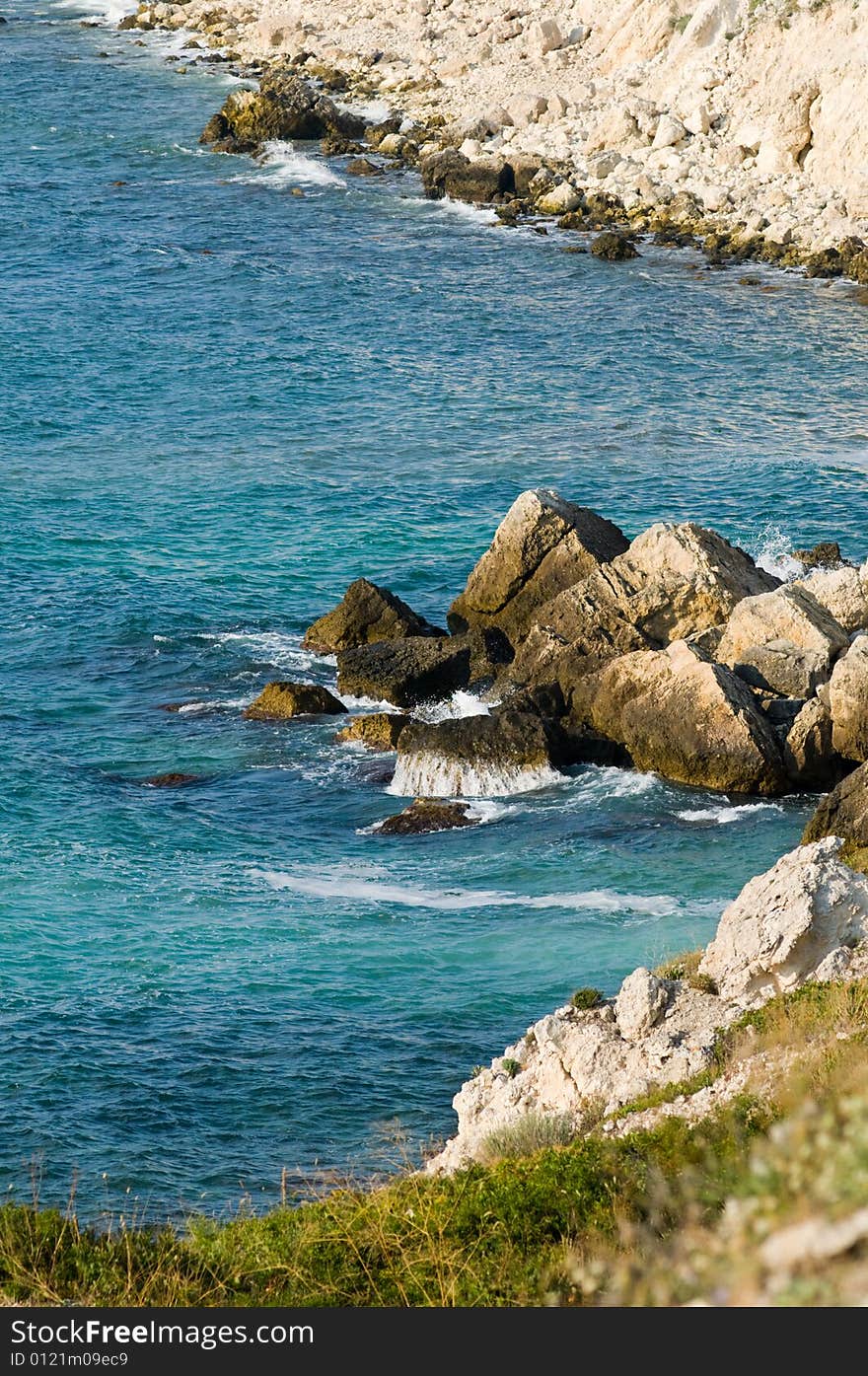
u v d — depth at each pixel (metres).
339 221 127.88
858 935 27.84
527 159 132.50
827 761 55.19
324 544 75.94
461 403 93.25
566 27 156.38
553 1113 25.70
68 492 81.19
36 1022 38.97
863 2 127.12
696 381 96.31
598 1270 17.89
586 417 91.12
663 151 132.38
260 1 188.50
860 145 122.62
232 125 147.00
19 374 96.44
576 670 60.69
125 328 104.50
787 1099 21.45
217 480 82.88
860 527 76.56
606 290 112.06
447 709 61.72
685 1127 22.22
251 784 56.31
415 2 172.38
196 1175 32.59
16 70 168.50
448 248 121.69
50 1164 32.88
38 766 56.19
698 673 55.88
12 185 134.38
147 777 56.47
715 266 116.69
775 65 131.62
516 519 65.12
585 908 46.03
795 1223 11.30
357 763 58.06
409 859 50.75
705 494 80.38
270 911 46.25
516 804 55.00
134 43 180.00
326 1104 35.50
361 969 42.31
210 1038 38.34
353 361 99.94
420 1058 37.50
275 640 67.38
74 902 46.47
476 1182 22.31
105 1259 21.14
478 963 42.47
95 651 65.88
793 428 89.25
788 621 59.66
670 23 145.50
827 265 114.50
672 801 54.47
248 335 103.94
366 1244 21.14
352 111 151.62
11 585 71.38
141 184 136.25
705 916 44.84
